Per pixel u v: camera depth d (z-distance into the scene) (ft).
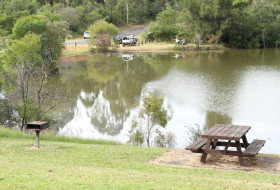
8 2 296.71
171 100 99.96
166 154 42.09
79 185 26.99
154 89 116.16
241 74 139.85
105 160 38.50
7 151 40.93
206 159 40.24
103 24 225.76
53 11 297.53
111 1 343.67
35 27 163.32
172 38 260.83
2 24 260.21
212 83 122.72
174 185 28.68
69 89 119.85
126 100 102.94
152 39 265.75
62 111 90.48
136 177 30.94
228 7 253.24
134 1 364.99
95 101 102.27
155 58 197.88
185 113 86.38
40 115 73.26
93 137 66.90
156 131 69.97
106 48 226.99
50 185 26.45
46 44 163.32
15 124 74.08
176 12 293.02
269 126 75.05
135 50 234.58
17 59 86.22
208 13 246.68
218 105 93.09
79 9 301.63
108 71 156.56
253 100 97.09
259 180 32.17
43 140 54.85
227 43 264.93
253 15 270.26
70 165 35.40
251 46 259.39
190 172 34.58
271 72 143.54
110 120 82.99
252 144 40.60
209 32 251.80
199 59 192.13
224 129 40.45
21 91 74.23
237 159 40.22
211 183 29.94
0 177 28.12
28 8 294.25
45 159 37.65
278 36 264.93
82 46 235.61
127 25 349.61
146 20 372.38
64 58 196.03
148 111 70.54
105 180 29.17
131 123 80.02
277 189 28.63
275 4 288.71
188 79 131.75
